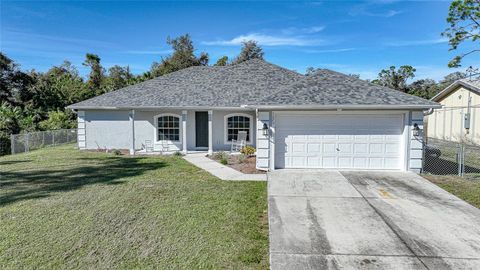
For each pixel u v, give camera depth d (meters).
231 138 17.22
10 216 6.34
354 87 11.90
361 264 4.46
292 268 4.36
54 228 5.73
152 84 18.94
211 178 10.22
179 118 17.38
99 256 4.68
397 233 5.56
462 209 6.90
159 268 4.36
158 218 6.29
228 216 6.45
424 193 8.23
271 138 11.39
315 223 6.07
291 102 10.90
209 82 18.59
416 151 10.90
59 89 33.97
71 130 22.81
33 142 18.23
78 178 10.03
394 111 10.96
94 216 6.37
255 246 5.09
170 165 12.65
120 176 10.41
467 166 12.56
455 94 23.41
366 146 11.29
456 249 4.91
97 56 46.66
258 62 20.81
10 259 4.56
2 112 22.86
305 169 11.51
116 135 17.53
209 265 4.46
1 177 10.13
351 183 9.35
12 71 31.48
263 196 8.05
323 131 11.41
